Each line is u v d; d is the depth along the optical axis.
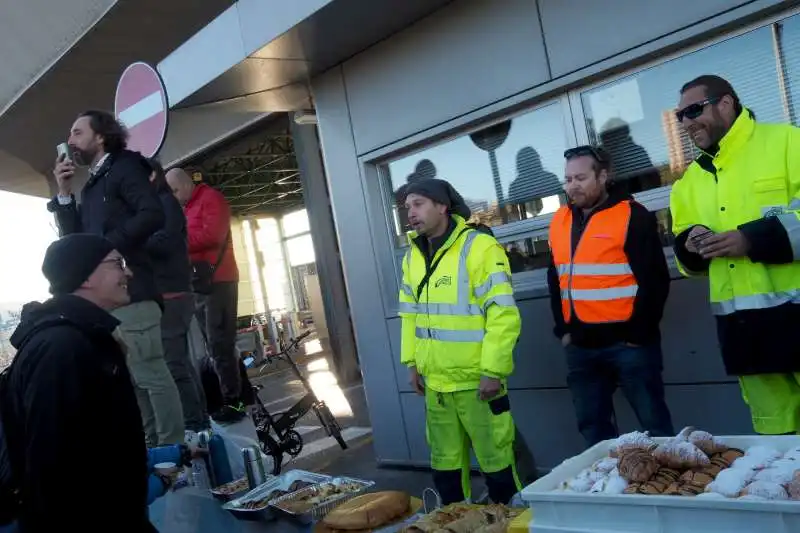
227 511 2.68
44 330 2.02
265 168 16.20
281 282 25.98
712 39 3.65
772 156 2.62
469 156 4.80
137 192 3.74
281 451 5.83
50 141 11.23
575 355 3.46
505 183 4.66
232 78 5.07
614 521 1.92
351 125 5.29
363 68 5.13
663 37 3.73
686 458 2.07
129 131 4.73
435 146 4.97
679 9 3.66
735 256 2.57
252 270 26.00
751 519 1.69
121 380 2.10
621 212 3.28
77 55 8.23
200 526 2.54
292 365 6.17
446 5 4.59
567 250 3.44
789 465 1.87
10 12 7.96
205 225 6.35
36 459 1.88
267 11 4.52
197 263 6.33
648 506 1.85
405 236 5.26
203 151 9.26
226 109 5.79
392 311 5.25
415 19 4.73
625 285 3.26
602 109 4.14
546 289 4.39
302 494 2.85
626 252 3.25
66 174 3.92
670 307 3.90
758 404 2.71
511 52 4.35
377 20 4.59
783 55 3.46
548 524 2.04
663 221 3.94
